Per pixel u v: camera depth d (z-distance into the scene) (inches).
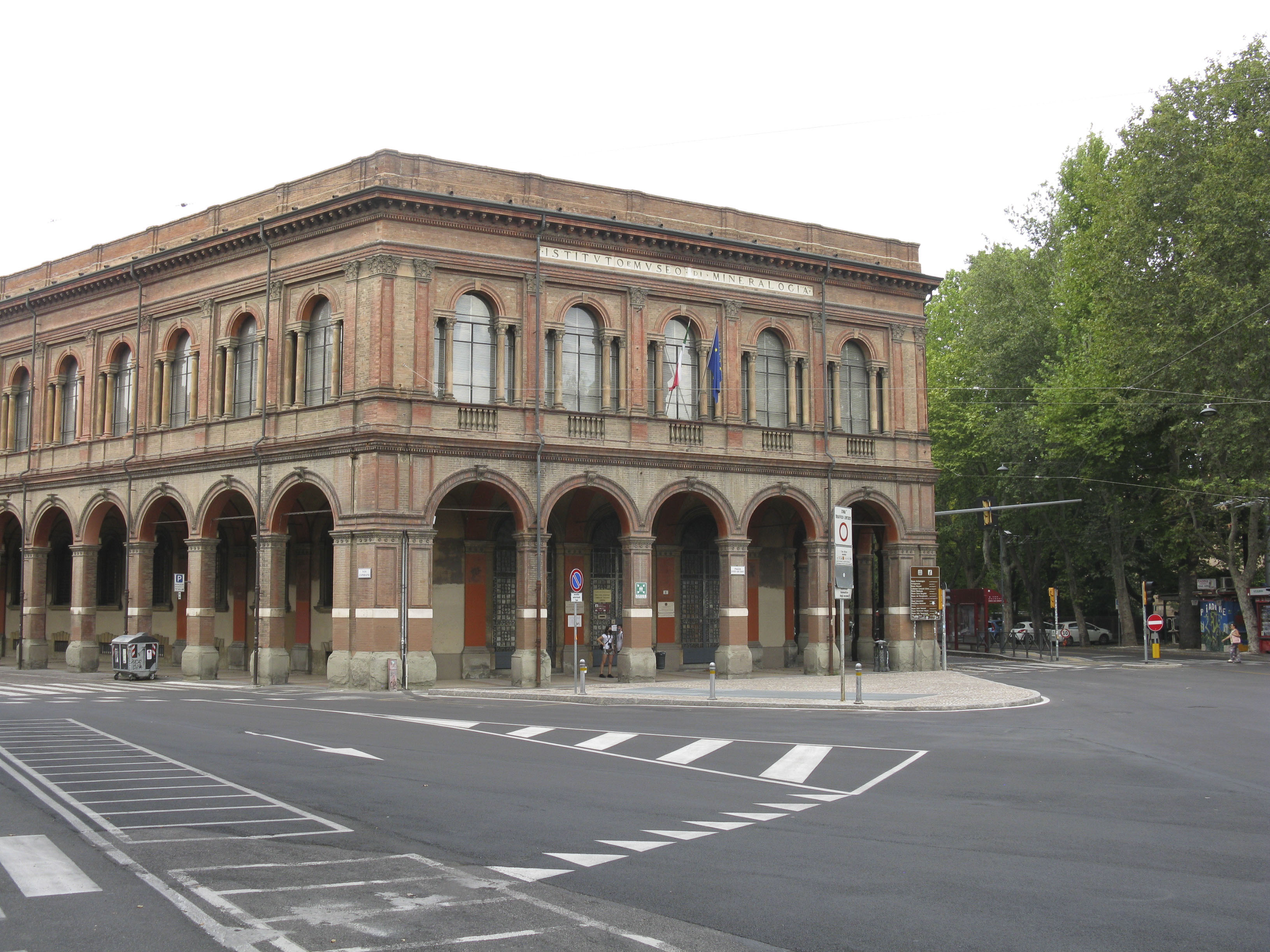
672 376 1769.2
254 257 1715.1
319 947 363.9
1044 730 1039.0
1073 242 2529.5
